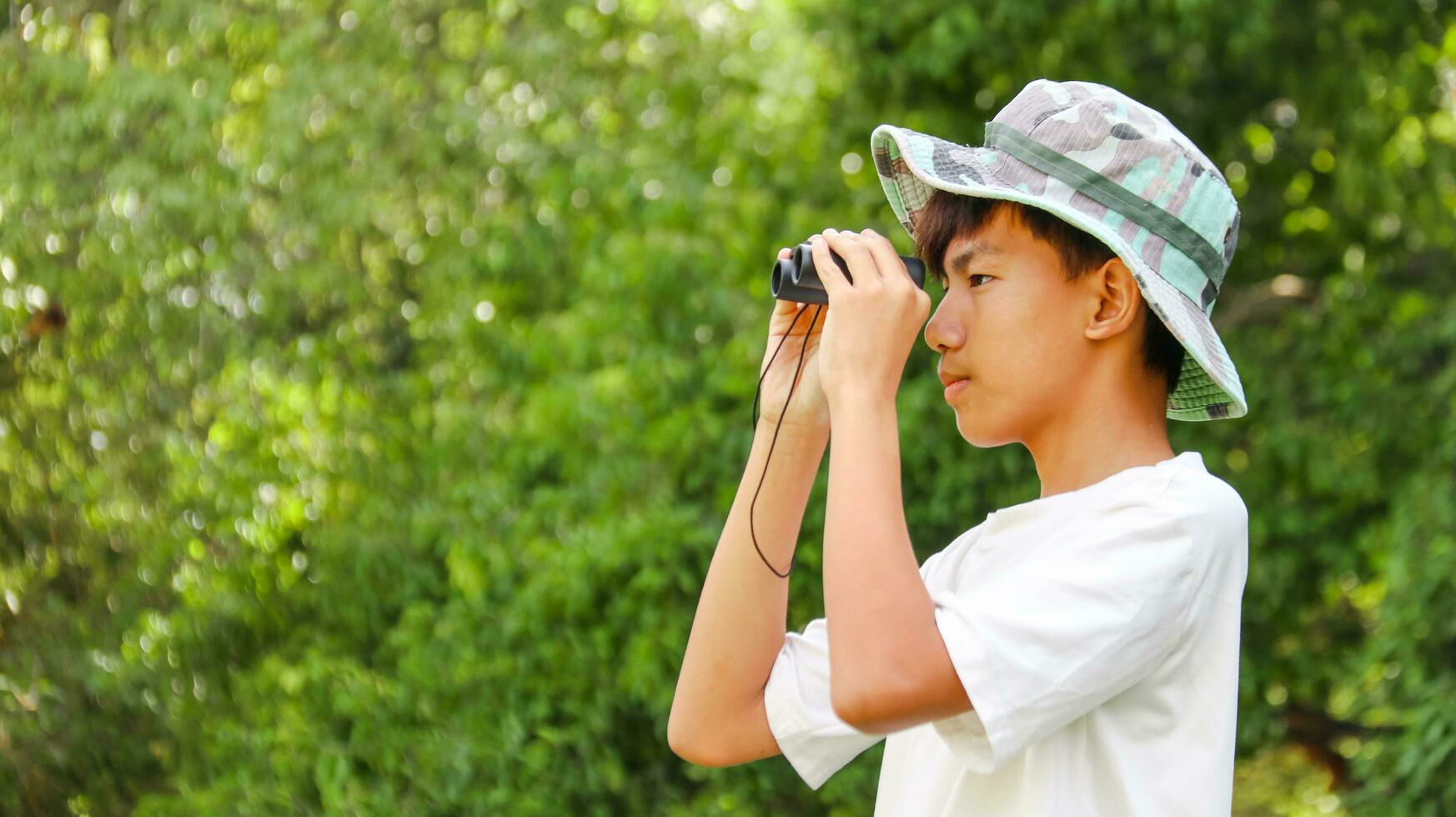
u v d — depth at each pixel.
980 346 1.31
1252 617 5.30
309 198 4.94
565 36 5.50
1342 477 5.05
